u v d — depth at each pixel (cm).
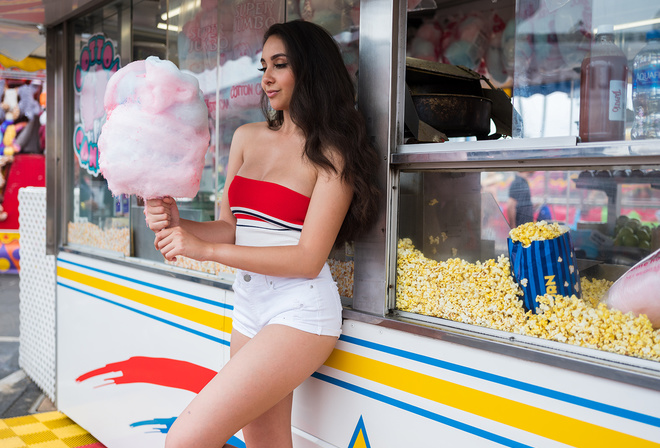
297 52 155
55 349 342
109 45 292
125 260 273
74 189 327
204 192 248
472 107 185
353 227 167
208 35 242
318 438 181
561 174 141
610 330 128
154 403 252
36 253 375
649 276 122
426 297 161
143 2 273
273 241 159
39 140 780
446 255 158
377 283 165
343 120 153
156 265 257
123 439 273
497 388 137
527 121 149
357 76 181
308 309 154
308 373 158
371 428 165
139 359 261
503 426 136
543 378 129
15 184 769
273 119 179
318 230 151
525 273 142
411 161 158
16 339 498
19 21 325
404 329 155
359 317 167
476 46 344
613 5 134
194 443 147
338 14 187
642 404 115
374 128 167
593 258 136
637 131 132
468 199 153
